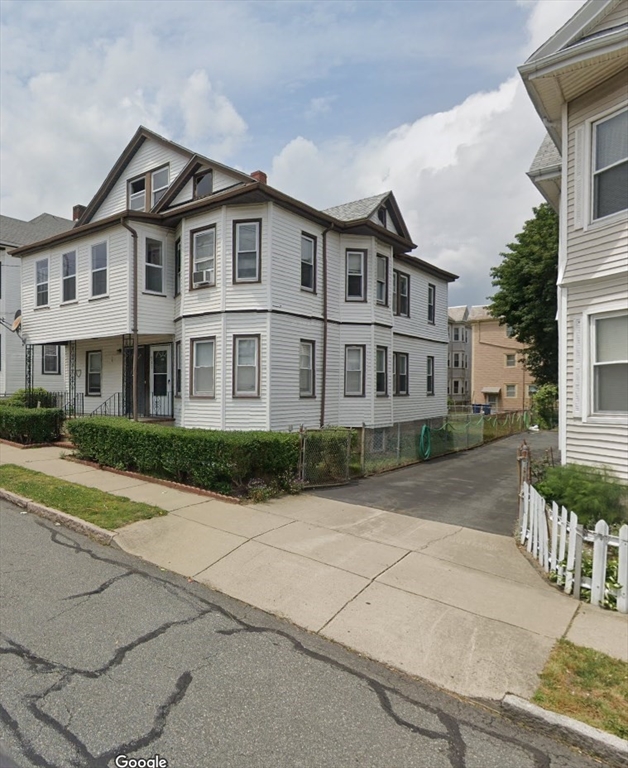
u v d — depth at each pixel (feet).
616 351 23.44
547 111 26.04
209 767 8.18
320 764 8.29
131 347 51.96
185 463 27.45
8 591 14.84
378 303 48.55
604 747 8.71
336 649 11.99
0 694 9.96
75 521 21.07
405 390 57.41
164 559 17.57
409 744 8.84
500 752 8.75
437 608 13.85
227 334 40.06
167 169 49.65
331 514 23.25
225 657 11.53
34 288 53.31
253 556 17.69
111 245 44.11
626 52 21.56
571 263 25.08
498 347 127.34
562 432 25.73
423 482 32.45
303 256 43.19
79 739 8.75
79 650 11.67
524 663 11.19
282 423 40.27
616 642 12.08
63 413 45.62
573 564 14.90
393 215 55.11
